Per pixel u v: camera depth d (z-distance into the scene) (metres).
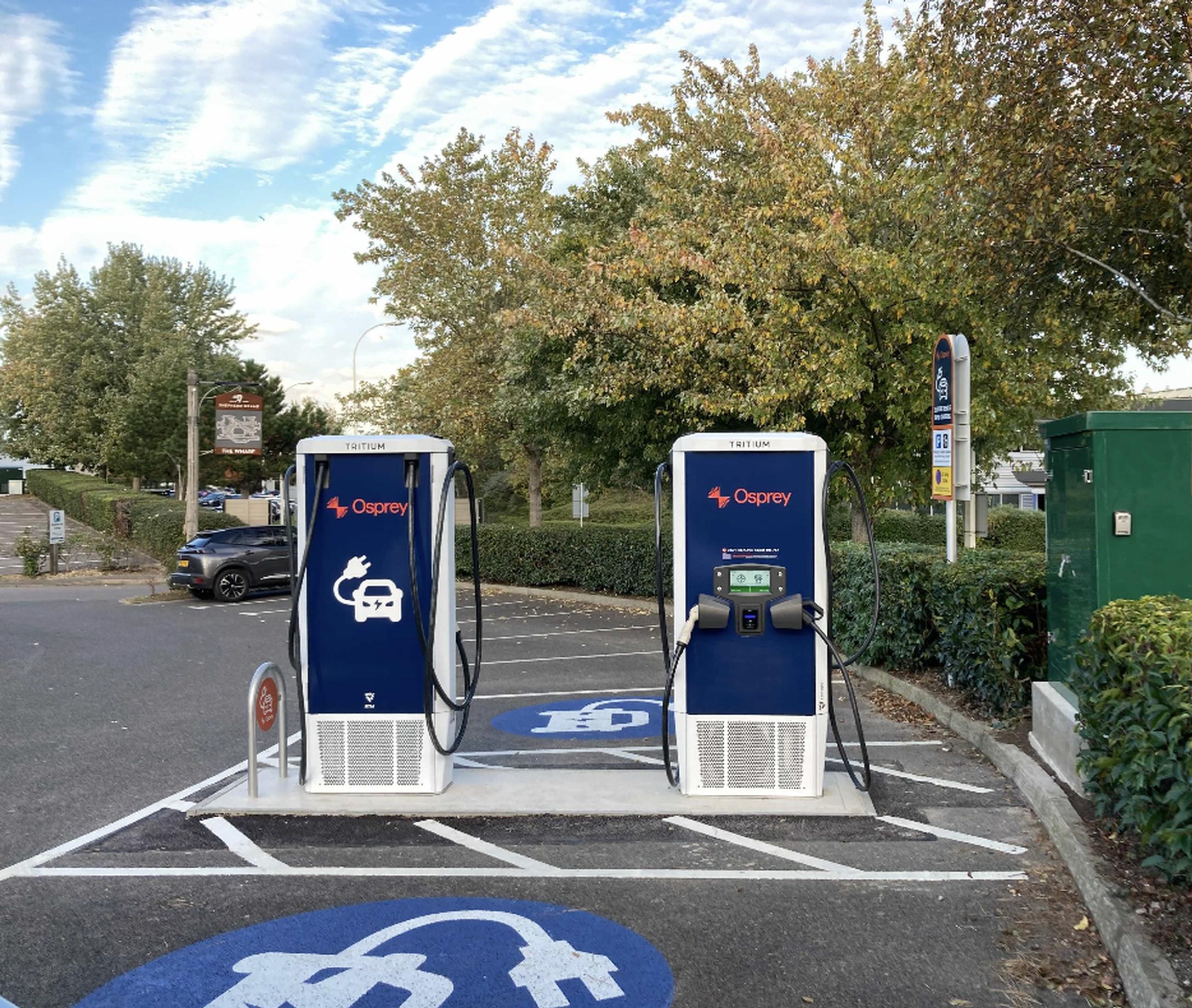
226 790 6.48
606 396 14.56
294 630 6.23
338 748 6.33
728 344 12.83
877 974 3.89
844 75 13.90
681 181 15.10
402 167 22.78
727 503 6.13
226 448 25.95
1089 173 9.55
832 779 6.57
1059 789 5.74
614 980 3.88
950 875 4.89
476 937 4.28
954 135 10.88
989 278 10.94
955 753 7.25
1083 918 4.31
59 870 5.16
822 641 6.09
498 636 14.63
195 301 54.06
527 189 22.47
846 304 12.18
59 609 19.48
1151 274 10.77
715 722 6.14
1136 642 4.21
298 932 4.34
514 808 6.00
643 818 5.90
